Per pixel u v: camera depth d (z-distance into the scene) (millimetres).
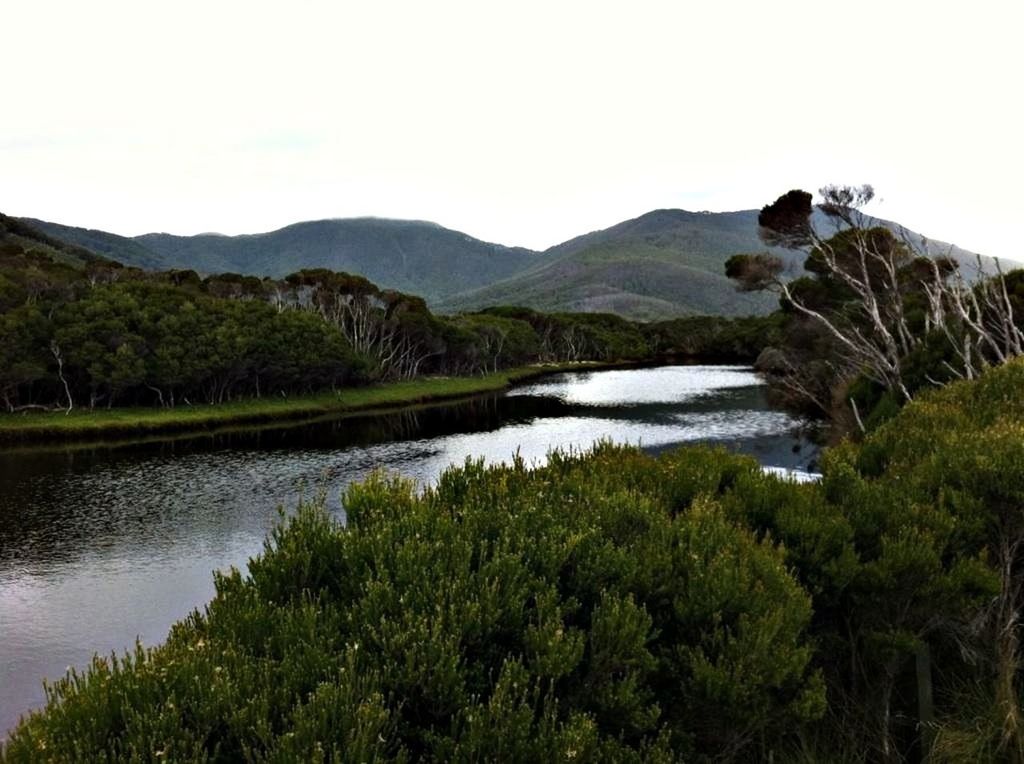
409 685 3387
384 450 42281
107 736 2941
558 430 48938
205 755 2756
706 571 4492
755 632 4039
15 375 49844
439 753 3109
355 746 2850
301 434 49812
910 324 27969
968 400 9070
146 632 16688
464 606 3760
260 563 4398
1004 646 5250
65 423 47156
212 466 37125
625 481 6312
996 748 4730
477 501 5258
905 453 7391
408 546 4195
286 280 89312
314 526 4684
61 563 21625
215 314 64250
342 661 3406
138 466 37156
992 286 19422
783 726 4559
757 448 35312
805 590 4859
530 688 3805
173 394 60375
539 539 4586
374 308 94688
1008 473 5488
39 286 58344
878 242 25984
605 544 4535
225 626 3713
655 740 3688
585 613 4312
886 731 4949
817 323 37812
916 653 5078
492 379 93875
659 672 4250
